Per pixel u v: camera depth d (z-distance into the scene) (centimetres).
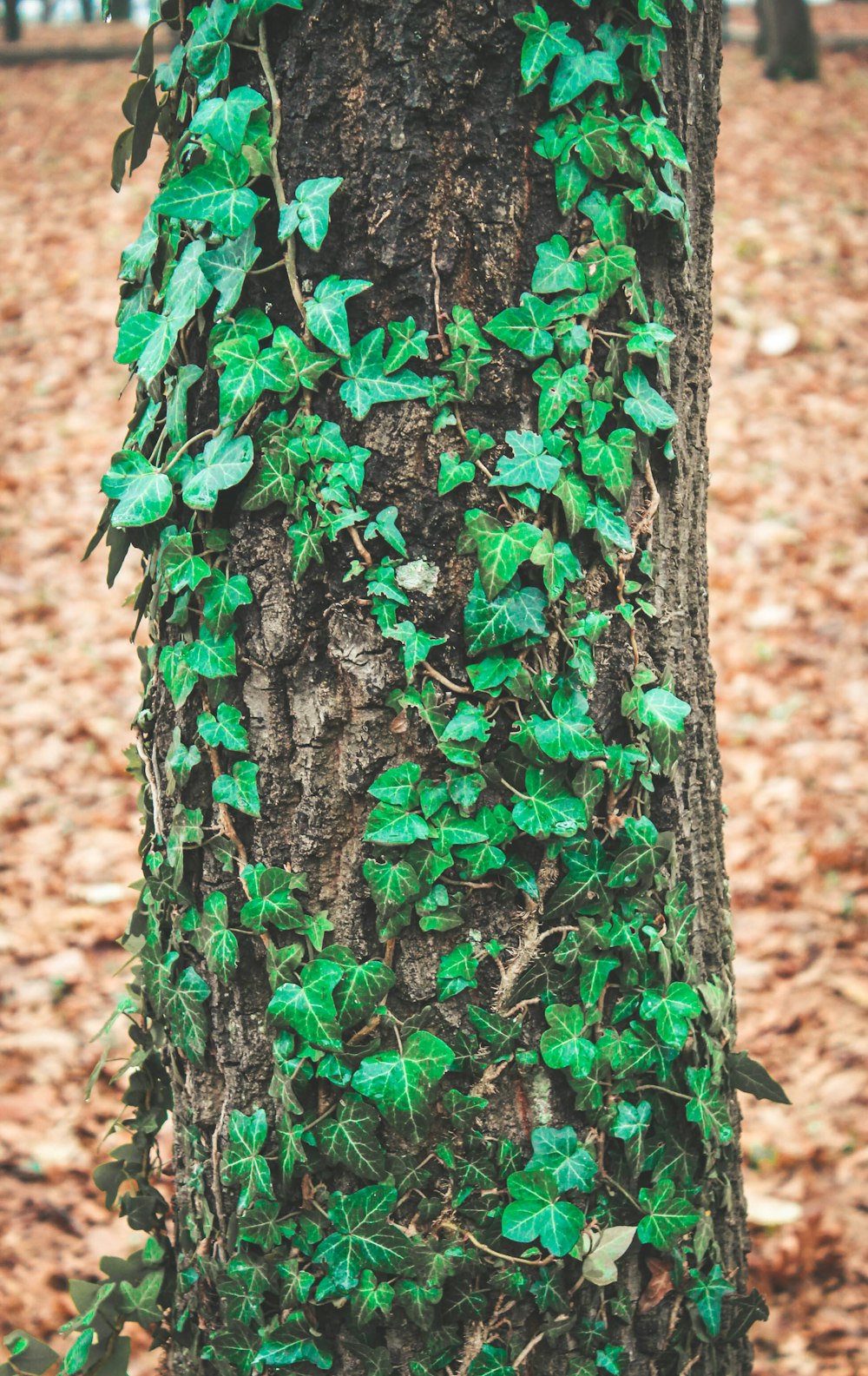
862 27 1327
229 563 171
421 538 169
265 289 169
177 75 172
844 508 461
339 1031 170
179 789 174
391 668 169
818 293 614
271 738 171
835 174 752
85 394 555
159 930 177
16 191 763
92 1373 184
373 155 167
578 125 167
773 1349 210
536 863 171
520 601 169
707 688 181
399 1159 172
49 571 446
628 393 171
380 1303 172
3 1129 233
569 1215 173
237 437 169
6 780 348
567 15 167
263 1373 175
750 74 979
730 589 423
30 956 282
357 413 167
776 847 313
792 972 274
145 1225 186
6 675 393
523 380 169
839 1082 242
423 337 167
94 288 637
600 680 173
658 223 172
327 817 171
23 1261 217
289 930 172
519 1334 174
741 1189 185
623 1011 174
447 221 167
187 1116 179
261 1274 174
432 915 170
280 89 167
